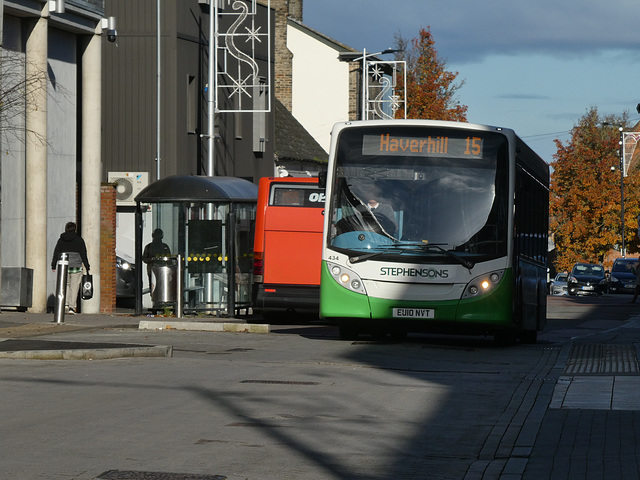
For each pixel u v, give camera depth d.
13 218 34.69
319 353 24.06
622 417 14.46
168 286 36.34
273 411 15.01
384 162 25.89
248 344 26.12
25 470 10.65
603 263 118.81
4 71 33.25
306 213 35.81
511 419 14.65
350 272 25.66
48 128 36.59
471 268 25.36
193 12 54.22
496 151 25.78
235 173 60.50
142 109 52.28
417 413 15.23
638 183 118.12
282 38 88.62
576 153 119.44
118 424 13.59
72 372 18.98
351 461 11.62
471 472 11.12
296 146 74.69
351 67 94.12
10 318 30.88
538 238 30.45
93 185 37.88
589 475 10.70
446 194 25.62
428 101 105.12
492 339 31.08
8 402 15.35
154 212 36.81
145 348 22.02
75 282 35.38
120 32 52.25
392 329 27.95
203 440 12.62
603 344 28.47
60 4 34.84
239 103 55.97
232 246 36.59
